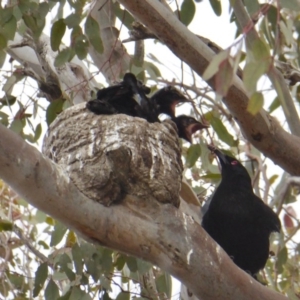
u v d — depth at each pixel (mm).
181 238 8344
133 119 9695
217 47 10938
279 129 10422
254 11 9539
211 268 8352
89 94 12023
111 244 8297
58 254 10930
